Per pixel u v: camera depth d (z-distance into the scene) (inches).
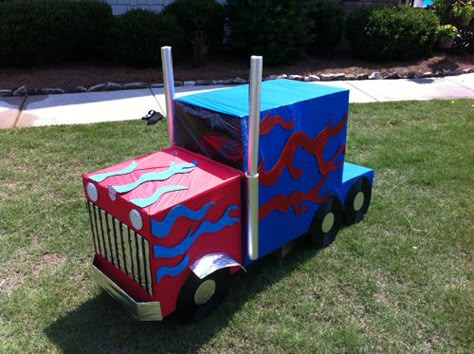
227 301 97.2
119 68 285.0
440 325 91.7
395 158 167.8
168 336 88.2
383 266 109.3
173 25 281.4
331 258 112.3
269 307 96.1
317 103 100.3
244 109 90.6
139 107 220.8
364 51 324.2
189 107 96.3
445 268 108.8
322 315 94.0
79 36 281.0
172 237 80.3
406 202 138.7
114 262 91.0
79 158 161.5
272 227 100.3
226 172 90.4
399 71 301.7
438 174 155.0
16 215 126.2
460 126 201.6
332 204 113.8
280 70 296.5
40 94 239.5
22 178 146.6
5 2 262.2
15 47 263.9
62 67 281.7
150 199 80.0
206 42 316.8
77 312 94.1
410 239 119.9
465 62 329.7
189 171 90.8
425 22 319.6
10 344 85.4
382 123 205.9
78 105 222.7
